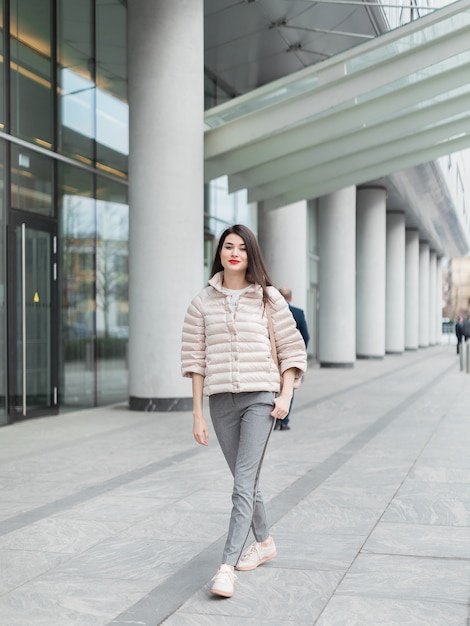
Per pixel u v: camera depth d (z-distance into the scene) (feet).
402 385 62.69
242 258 14.25
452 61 43.47
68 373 43.24
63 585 13.85
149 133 41.45
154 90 41.39
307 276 96.12
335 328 90.27
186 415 40.42
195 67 42.04
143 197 41.63
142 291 41.96
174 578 14.26
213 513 19.30
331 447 30.01
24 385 37.76
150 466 25.91
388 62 42.19
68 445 30.68
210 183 64.08
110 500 20.81
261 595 13.30
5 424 37.65
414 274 153.58
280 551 15.98
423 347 172.55
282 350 14.33
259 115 46.11
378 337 112.98
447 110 48.85
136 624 11.97
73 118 43.68
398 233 132.26
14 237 38.58
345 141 51.83
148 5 41.34
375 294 112.68
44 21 41.16
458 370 84.79
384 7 54.19
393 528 17.80
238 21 55.88
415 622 12.01
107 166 47.11
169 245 41.37
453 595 13.24
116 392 47.96
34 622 12.04
